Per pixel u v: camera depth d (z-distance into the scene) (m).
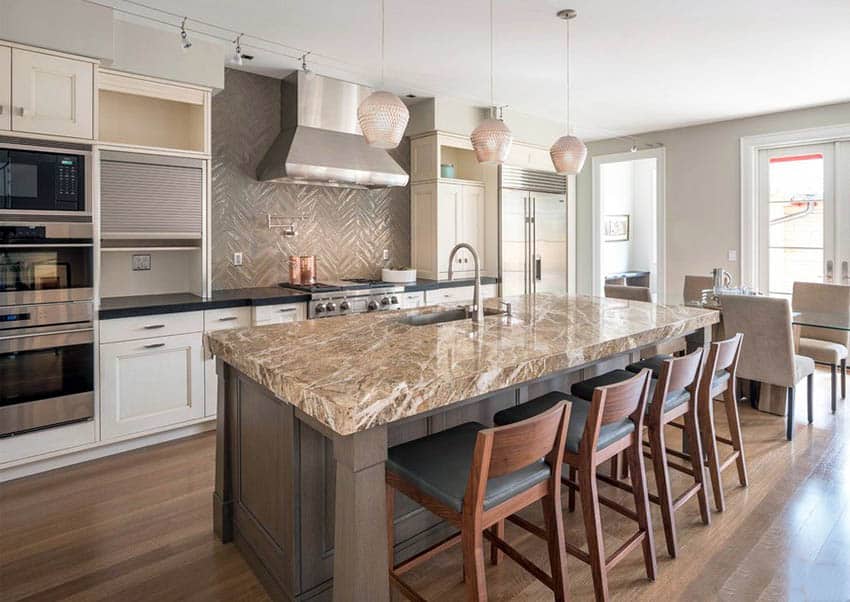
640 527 2.11
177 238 3.79
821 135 5.36
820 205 5.50
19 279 2.90
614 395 1.84
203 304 3.58
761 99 5.12
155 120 4.00
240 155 4.41
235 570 2.18
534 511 2.64
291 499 1.86
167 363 3.46
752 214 5.86
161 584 2.09
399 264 5.56
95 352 3.18
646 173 8.48
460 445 1.80
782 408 3.99
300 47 3.80
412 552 2.20
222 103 4.29
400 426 2.05
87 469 3.12
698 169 6.22
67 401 3.09
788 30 3.49
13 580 2.10
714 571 2.14
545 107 5.46
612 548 2.31
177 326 3.49
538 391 2.67
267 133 4.55
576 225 7.35
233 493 2.36
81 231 3.10
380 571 1.54
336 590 1.57
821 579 2.08
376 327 2.55
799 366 3.67
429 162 5.32
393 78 4.50
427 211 5.39
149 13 3.24
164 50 3.47
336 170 4.32
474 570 1.47
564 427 1.67
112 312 3.22
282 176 4.17
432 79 4.55
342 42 3.70
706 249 6.20
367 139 2.64
